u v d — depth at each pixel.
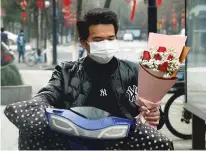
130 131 2.47
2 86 10.49
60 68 2.87
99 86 2.79
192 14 5.96
